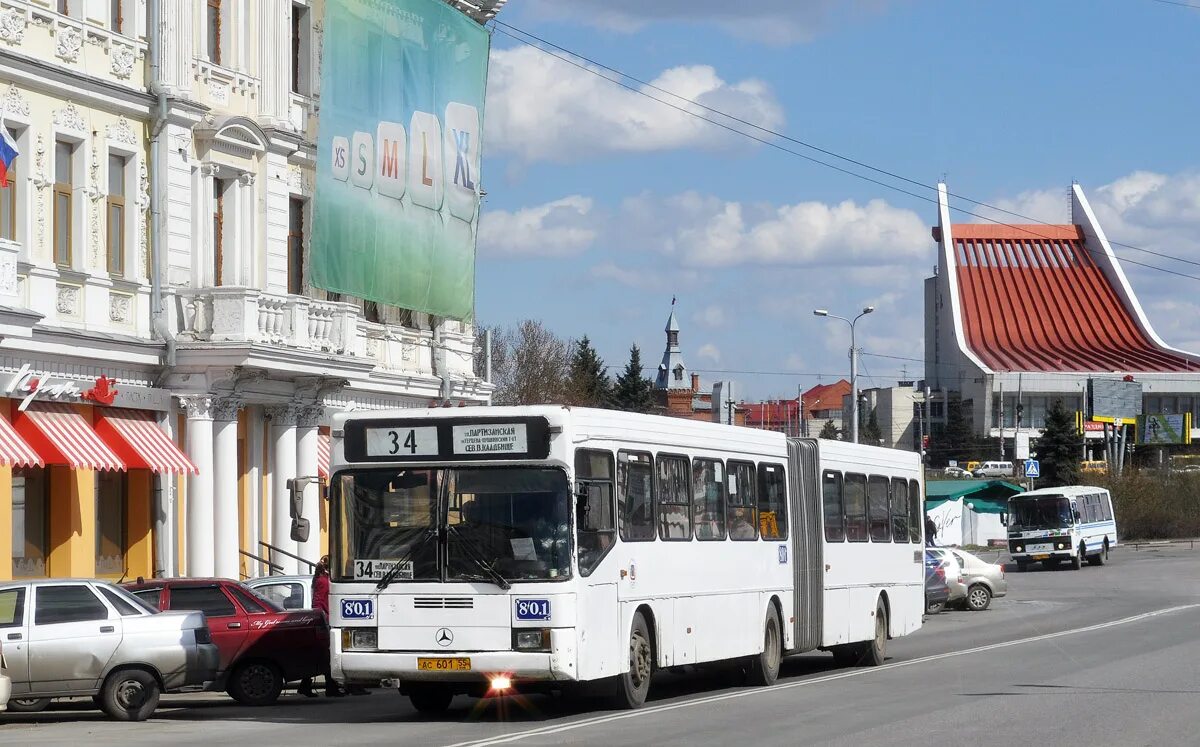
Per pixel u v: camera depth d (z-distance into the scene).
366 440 18.36
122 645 19.55
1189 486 100.81
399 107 40.12
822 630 25.42
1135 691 20.95
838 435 182.25
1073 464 117.38
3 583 19.61
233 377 33.84
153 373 33.12
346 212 38.16
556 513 17.81
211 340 33.38
